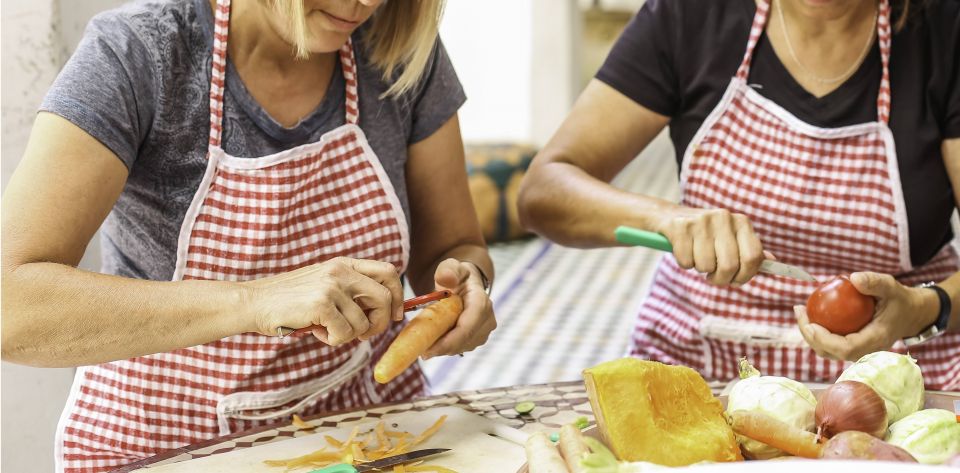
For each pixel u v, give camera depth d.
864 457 1.07
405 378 1.97
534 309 5.24
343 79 1.74
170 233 1.63
